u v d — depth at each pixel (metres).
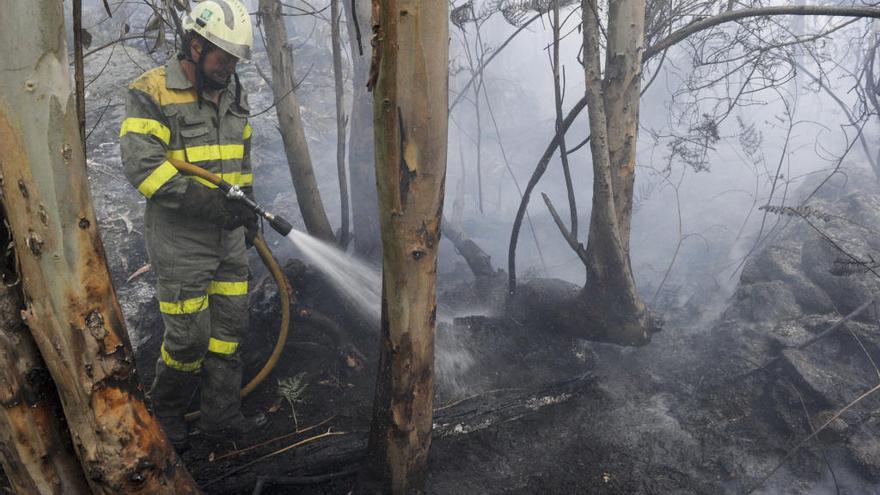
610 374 3.11
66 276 1.36
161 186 2.14
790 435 2.63
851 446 2.47
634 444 2.63
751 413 2.79
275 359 2.83
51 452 1.49
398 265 1.88
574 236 3.01
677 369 3.12
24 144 1.26
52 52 1.24
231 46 2.14
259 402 2.87
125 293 3.66
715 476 2.48
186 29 2.16
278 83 3.38
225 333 2.54
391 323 1.99
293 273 3.35
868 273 3.16
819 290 3.25
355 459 2.44
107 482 1.51
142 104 2.13
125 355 1.49
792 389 2.75
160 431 1.63
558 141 2.92
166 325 2.37
